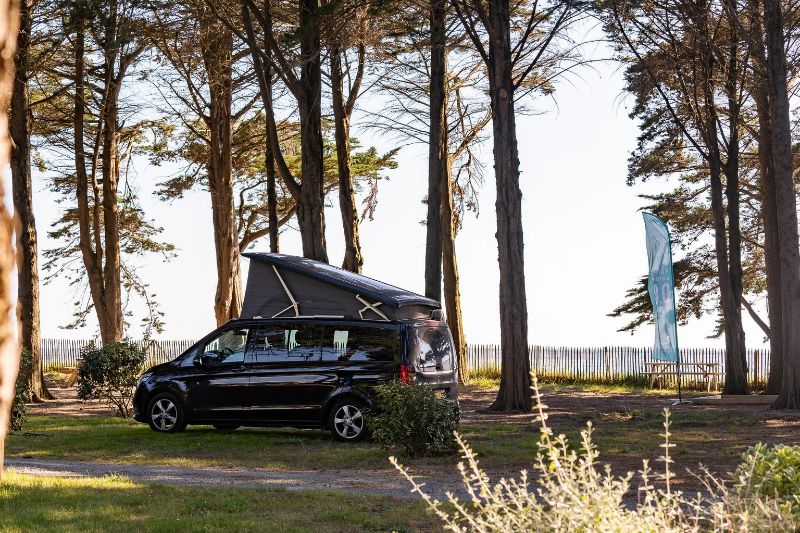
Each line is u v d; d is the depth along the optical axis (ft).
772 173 92.53
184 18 87.61
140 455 45.91
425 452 43.88
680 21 86.58
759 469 21.38
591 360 111.45
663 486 33.81
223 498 31.65
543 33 94.32
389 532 26.53
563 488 15.58
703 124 89.04
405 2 80.18
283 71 78.23
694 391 100.37
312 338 52.65
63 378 121.60
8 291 7.95
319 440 51.55
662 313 80.28
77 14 77.46
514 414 67.67
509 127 72.90
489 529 21.08
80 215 106.32
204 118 113.19
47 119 112.98
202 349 55.01
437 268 85.51
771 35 72.79
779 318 88.63
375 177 126.52
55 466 41.24
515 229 71.82
